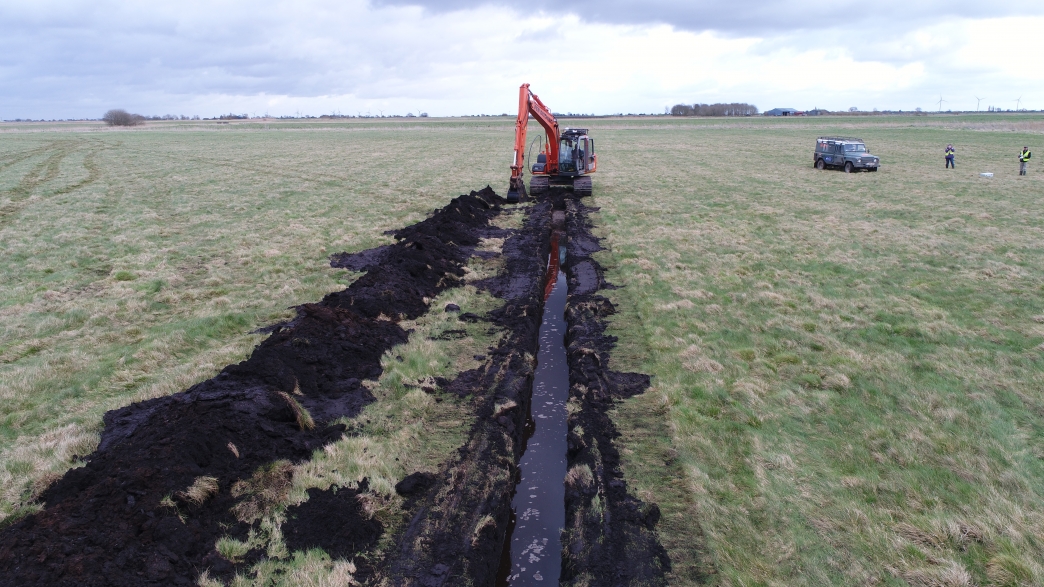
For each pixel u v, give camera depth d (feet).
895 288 46.68
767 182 109.50
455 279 51.24
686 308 43.04
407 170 130.93
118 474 20.57
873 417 27.84
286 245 62.18
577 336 39.09
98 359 34.58
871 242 61.67
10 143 221.25
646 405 29.86
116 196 93.50
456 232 64.23
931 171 124.57
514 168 87.71
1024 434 26.00
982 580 18.37
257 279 50.67
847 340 36.88
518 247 62.85
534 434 29.50
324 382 30.91
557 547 22.11
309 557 19.61
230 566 18.86
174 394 29.22
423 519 21.94
